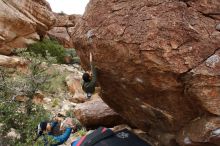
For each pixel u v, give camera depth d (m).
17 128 6.62
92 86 3.82
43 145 5.51
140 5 3.42
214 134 3.21
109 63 3.67
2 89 7.56
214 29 3.29
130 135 3.05
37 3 17.97
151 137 4.67
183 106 3.47
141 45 3.25
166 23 3.21
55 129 5.78
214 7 3.38
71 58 18.08
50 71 10.84
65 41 22.09
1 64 11.88
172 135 4.01
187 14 3.30
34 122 6.41
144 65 3.33
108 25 3.52
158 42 3.19
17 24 14.95
